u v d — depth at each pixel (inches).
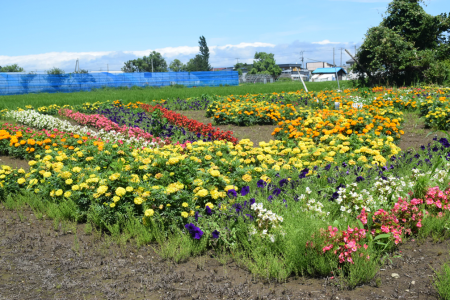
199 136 421.4
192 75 2297.0
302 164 252.5
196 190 192.4
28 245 177.3
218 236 163.6
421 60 1127.6
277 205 180.9
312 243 145.3
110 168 266.4
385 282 139.3
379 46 1155.3
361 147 296.0
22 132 400.2
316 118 412.2
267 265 148.5
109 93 1376.7
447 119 443.2
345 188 182.9
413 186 192.2
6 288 139.6
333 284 138.7
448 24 1195.9
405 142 387.9
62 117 710.5
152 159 245.0
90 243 179.6
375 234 160.2
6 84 1836.9
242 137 453.7
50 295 135.0
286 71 4244.6
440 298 126.2
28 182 245.1
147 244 177.9
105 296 134.0
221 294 134.3
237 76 2375.7
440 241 169.3
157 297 133.0
